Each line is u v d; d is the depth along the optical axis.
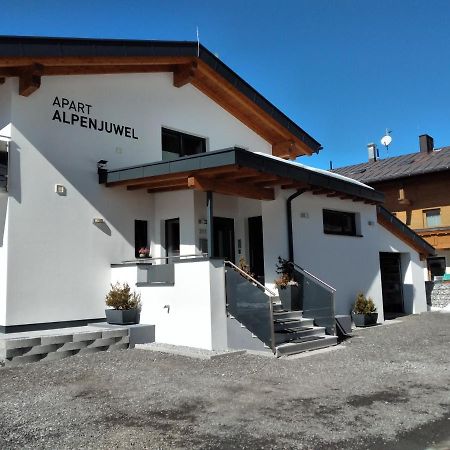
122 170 11.00
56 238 10.52
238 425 5.33
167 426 5.30
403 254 17.67
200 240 11.91
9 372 7.89
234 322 9.84
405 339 11.34
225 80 14.28
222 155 9.32
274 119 15.96
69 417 5.61
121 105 12.22
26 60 9.65
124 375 7.66
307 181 11.29
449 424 5.31
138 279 10.90
